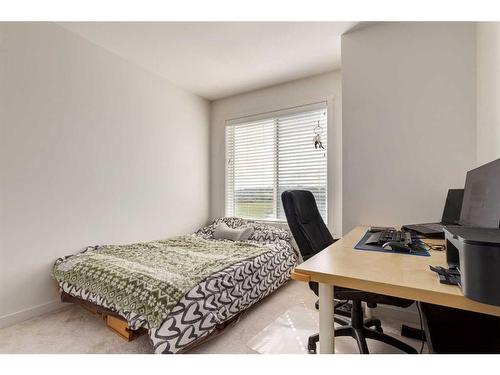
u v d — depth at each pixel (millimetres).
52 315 2068
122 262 2055
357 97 2193
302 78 3164
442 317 989
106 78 2559
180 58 2711
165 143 3225
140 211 2910
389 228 1849
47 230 2119
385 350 1561
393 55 2068
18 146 1951
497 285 597
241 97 3680
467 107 1818
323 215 3043
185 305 1522
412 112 1992
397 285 738
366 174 2148
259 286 2223
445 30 1897
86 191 2396
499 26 1428
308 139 3158
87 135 2404
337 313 1810
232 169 3797
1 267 1870
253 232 3150
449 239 822
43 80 2096
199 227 3732
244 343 1694
